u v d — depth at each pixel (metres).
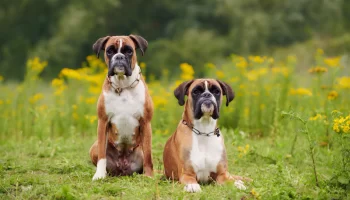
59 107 13.94
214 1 40.53
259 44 37.22
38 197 7.31
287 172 7.88
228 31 40.28
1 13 39.69
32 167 8.93
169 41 36.91
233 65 14.05
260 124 13.05
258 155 9.86
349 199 7.00
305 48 35.28
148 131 8.60
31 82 14.56
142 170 8.95
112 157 8.85
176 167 8.15
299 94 12.99
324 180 7.66
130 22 40.66
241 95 13.23
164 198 7.15
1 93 15.76
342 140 7.62
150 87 15.78
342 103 12.14
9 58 38.81
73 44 37.41
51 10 40.38
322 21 40.28
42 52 36.34
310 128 10.48
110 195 7.29
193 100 7.98
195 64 35.19
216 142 8.00
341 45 35.16
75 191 7.32
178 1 41.56
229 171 9.12
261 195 6.98
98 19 38.12
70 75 13.55
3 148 11.09
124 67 8.16
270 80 13.77
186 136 8.00
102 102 8.47
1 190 7.57
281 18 39.12
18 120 13.78
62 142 11.39
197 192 7.37
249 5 39.56
